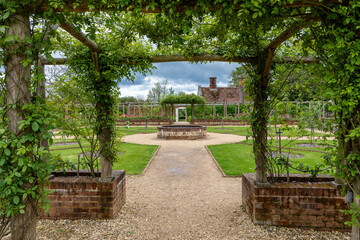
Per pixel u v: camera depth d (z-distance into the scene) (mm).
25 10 1716
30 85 1780
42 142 3117
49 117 1774
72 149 8078
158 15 1899
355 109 1706
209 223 2938
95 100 2941
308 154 6828
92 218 2963
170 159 6941
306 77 2811
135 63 2938
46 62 2969
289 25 2096
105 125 2977
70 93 3090
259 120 2889
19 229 1839
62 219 2959
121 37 2672
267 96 2920
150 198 3844
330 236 2547
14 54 1734
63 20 1881
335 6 1662
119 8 1813
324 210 2662
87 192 2947
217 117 23656
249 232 2643
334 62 1721
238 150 7973
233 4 1689
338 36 1646
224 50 2869
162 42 2553
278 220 2736
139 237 2574
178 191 4203
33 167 1753
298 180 3133
